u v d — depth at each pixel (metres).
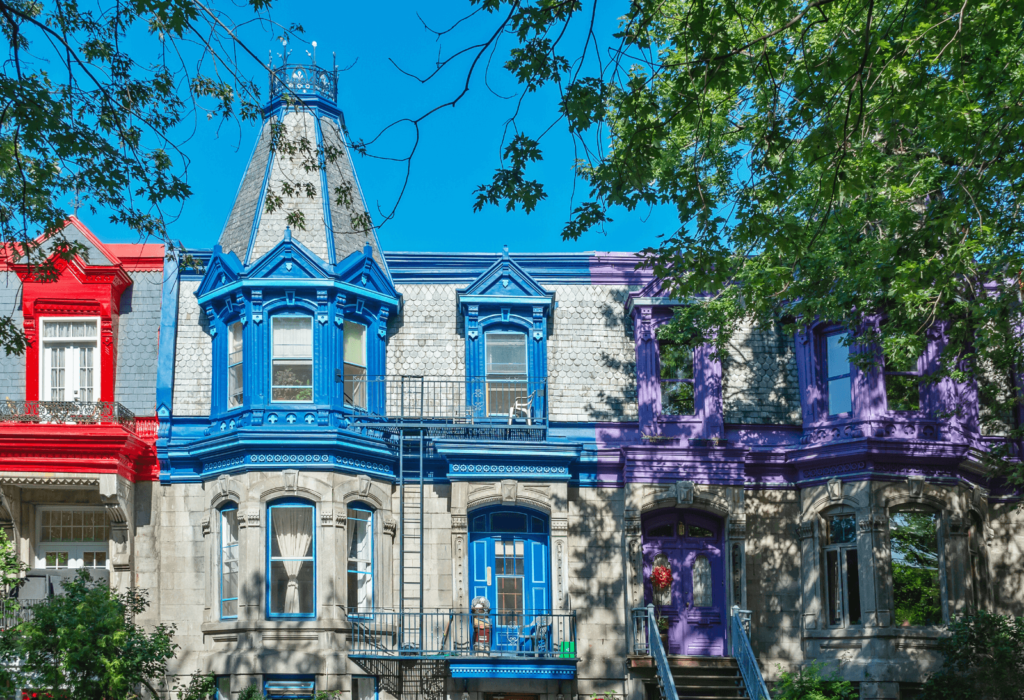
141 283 27.05
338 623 24.03
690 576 26.02
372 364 26.17
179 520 25.34
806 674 23.19
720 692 23.80
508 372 26.88
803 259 20.64
